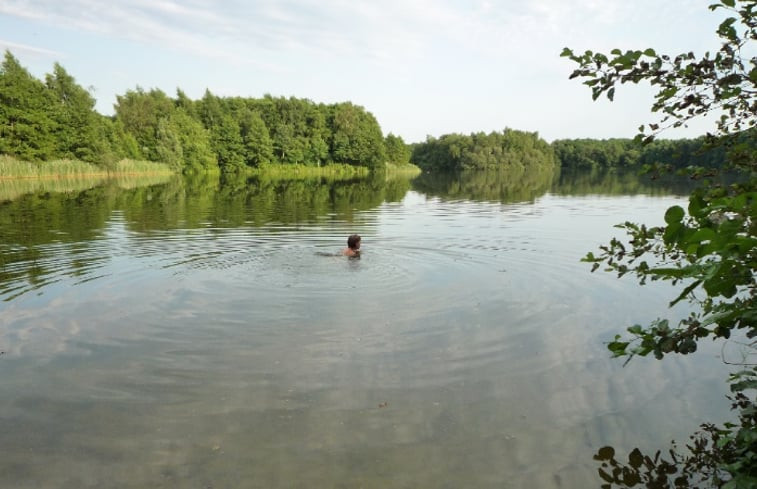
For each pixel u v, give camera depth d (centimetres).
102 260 1144
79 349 644
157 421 477
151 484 391
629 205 2609
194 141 7069
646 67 318
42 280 967
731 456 405
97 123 5456
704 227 249
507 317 775
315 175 7112
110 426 469
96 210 2131
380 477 399
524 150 10981
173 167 6425
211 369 586
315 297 865
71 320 748
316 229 1658
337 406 505
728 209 248
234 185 4338
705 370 586
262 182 4938
